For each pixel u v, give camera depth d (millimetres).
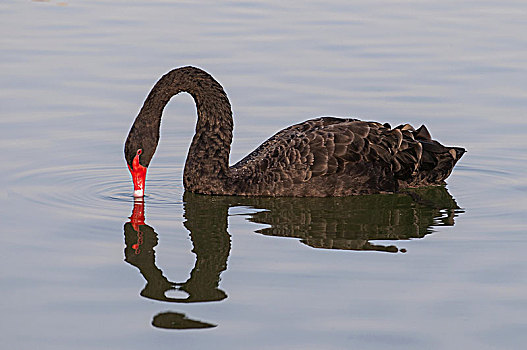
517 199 13453
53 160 14945
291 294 9719
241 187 13539
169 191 13961
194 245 11359
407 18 22766
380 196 13641
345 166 13445
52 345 8578
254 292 9781
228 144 13711
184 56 19547
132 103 17359
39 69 18922
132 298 9672
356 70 19031
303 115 16750
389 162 13727
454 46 20438
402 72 18891
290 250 11156
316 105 17172
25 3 24484
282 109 17047
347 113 16766
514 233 11781
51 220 12250
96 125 16484
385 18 22766
